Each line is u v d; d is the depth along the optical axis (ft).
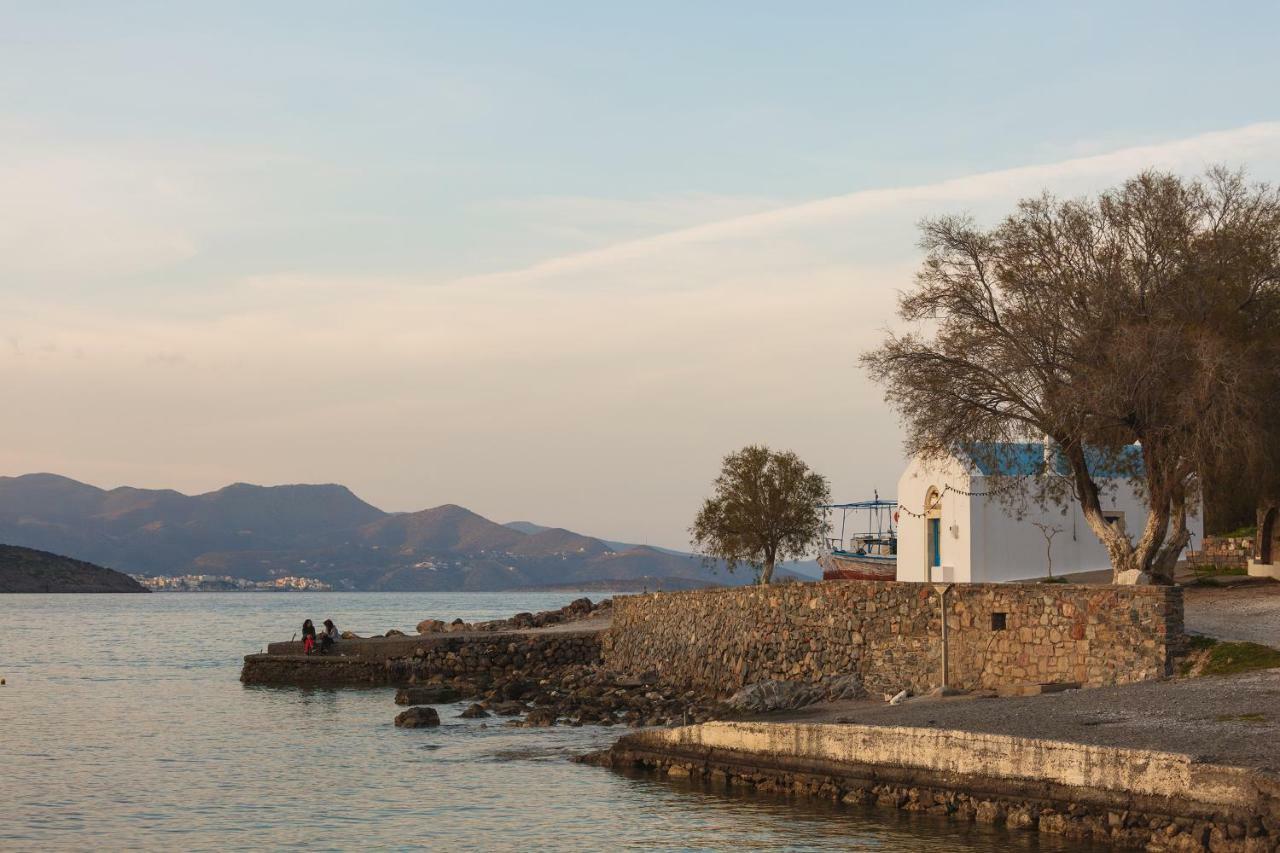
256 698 184.75
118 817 96.32
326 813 96.73
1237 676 100.22
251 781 110.83
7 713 165.58
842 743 92.89
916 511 196.24
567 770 111.86
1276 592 143.33
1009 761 81.41
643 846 83.25
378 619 577.02
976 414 142.20
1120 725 84.33
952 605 124.77
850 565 239.30
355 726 147.64
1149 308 138.21
